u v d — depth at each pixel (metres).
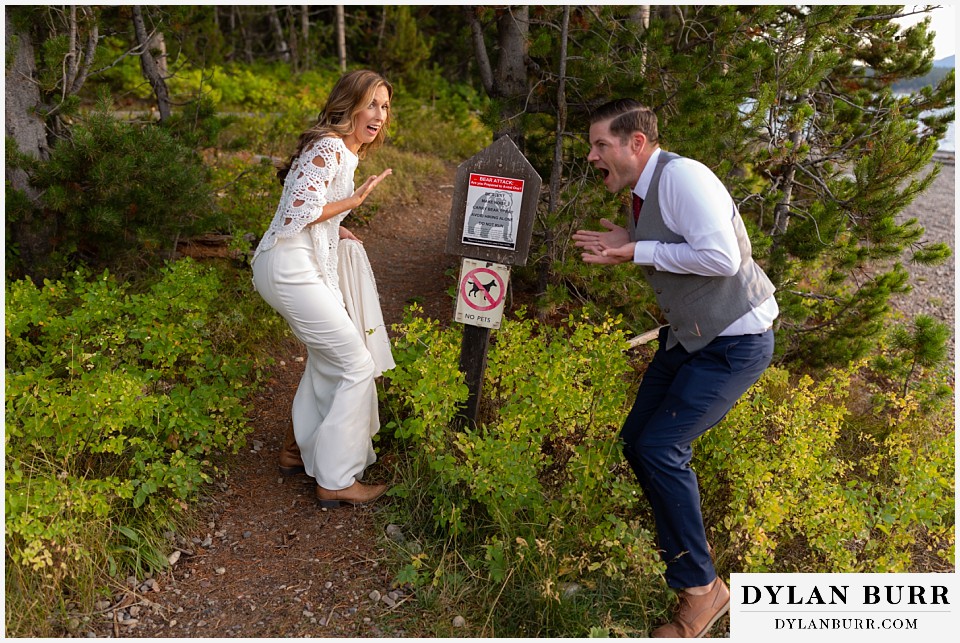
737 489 3.05
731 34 4.45
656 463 2.62
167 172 4.50
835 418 3.59
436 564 2.98
